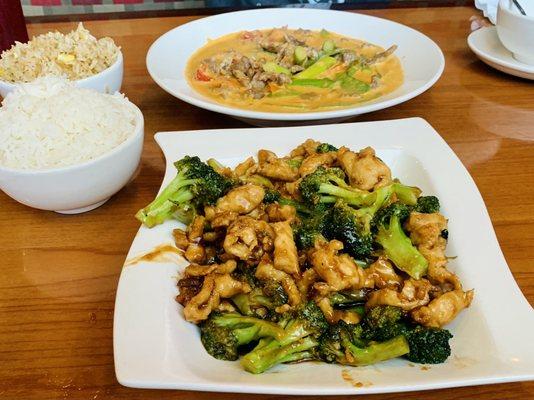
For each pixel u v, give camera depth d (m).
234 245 0.28
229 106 0.42
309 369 0.24
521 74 0.51
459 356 0.24
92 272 0.32
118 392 0.24
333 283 0.26
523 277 0.31
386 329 0.25
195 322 0.26
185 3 0.90
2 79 0.43
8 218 0.36
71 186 0.32
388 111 0.47
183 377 0.22
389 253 0.29
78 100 0.34
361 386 0.21
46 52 0.45
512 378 0.22
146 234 0.30
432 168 0.36
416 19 0.67
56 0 0.91
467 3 0.71
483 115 0.47
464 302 0.26
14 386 0.25
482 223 0.31
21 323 0.28
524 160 0.41
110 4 0.91
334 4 0.72
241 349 0.26
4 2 0.52
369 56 0.56
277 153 0.38
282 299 0.27
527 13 0.55
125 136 0.35
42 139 0.33
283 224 0.29
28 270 0.32
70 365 0.26
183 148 0.37
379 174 0.33
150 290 0.26
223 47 0.59
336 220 0.30
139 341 0.23
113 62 0.46
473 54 0.58
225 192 0.32
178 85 0.48
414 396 0.24
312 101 0.46
